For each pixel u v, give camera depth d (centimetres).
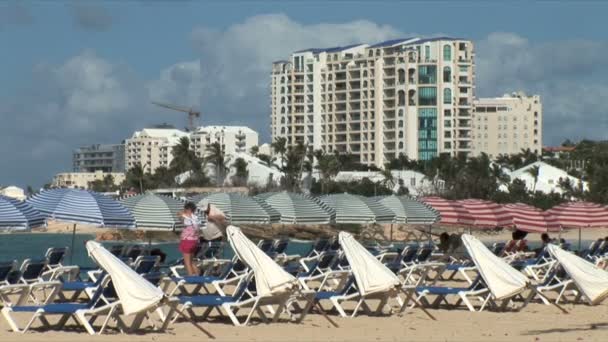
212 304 2192
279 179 18962
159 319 2270
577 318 2483
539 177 18038
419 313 2512
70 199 2862
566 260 2538
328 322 2308
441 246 4019
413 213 4222
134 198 3362
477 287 2595
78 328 2122
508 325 2312
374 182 18250
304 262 3102
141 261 2344
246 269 2586
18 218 2517
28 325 2038
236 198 3703
